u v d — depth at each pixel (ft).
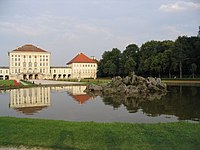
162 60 284.41
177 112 71.51
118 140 36.78
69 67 566.36
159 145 34.60
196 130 41.14
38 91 152.05
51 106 86.63
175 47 277.03
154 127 43.73
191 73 291.58
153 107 81.71
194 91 139.13
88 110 77.00
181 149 33.06
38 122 47.85
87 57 576.61
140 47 363.35
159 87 141.69
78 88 182.29
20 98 112.27
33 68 536.42
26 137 38.45
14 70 522.88
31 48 543.39
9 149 34.27
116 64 398.83
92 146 34.81
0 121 48.44
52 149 34.30
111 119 62.28
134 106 84.69
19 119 50.88
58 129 42.45
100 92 142.31
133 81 144.25
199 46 274.77
